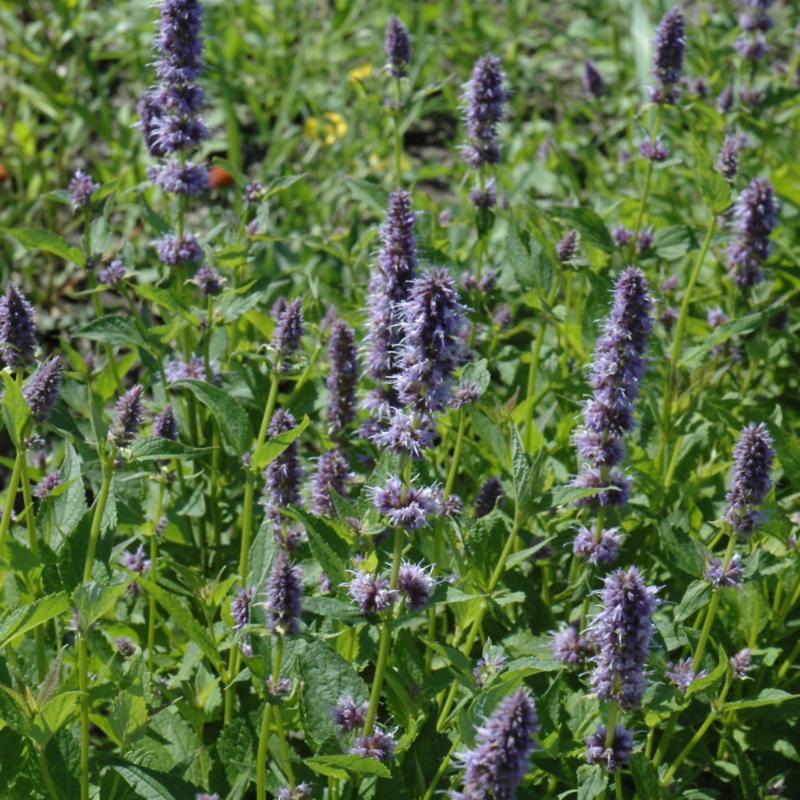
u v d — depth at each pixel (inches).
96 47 96.5
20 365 55.7
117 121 93.0
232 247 61.8
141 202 66.5
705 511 62.7
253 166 91.0
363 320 64.2
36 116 94.0
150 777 53.8
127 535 61.9
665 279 71.0
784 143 73.8
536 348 62.5
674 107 68.4
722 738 58.3
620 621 51.7
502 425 62.5
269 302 70.6
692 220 74.2
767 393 69.1
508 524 59.2
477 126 63.8
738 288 64.9
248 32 101.6
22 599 55.9
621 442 55.4
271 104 95.5
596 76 82.0
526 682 58.7
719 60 85.4
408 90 84.1
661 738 57.9
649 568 61.5
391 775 53.6
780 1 111.4
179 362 63.3
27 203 80.2
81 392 64.9
